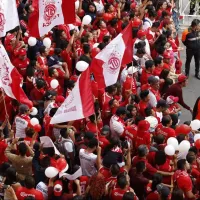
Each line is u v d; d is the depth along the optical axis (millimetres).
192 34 26078
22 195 14023
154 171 15438
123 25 24688
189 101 24859
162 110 18625
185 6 34969
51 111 17328
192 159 15781
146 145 16266
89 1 26250
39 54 21188
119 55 17000
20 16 24688
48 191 14344
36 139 16984
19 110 17062
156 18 27453
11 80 16594
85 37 22516
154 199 14695
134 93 20375
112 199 14352
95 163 15695
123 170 15164
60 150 16250
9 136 17031
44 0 19047
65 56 21734
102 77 17156
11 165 15484
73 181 14547
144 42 22547
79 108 15719
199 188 15531
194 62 28703
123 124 17594
